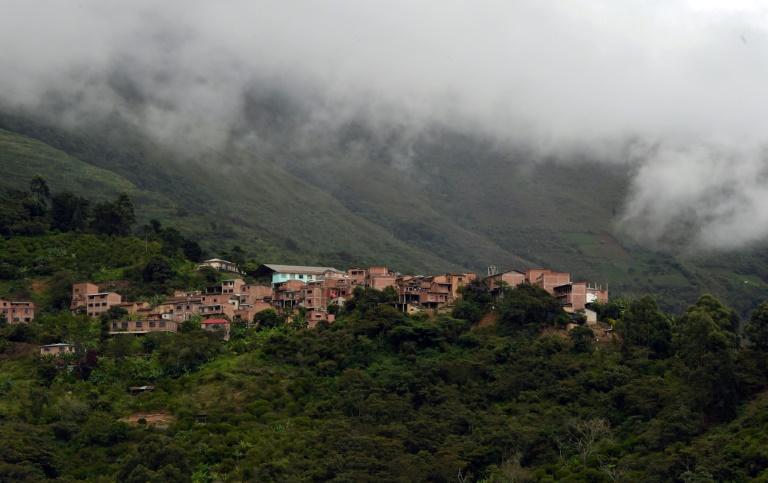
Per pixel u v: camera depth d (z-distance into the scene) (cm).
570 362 18162
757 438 14225
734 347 17388
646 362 17800
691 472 13638
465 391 18050
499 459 15862
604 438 15725
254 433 16925
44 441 15988
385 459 15712
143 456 15375
